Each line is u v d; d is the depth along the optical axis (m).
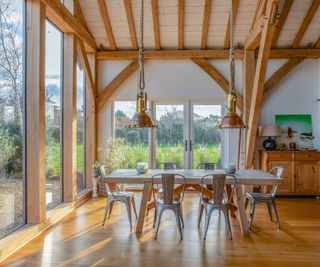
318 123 6.74
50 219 4.32
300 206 5.54
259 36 5.50
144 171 4.57
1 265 3.04
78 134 6.21
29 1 3.93
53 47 4.90
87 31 6.15
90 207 5.38
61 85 5.23
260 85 5.39
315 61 6.79
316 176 6.20
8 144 3.53
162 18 5.92
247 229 4.06
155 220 4.37
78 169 6.17
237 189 4.14
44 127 4.11
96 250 3.45
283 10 5.64
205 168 5.19
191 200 5.89
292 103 6.82
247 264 3.11
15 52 3.71
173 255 3.33
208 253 3.38
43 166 4.07
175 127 7.01
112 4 5.68
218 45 6.62
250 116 5.82
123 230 4.15
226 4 5.54
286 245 3.63
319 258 3.26
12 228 3.67
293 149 6.55
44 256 3.27
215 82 6.89
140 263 3.12
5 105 3.46
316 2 5.43
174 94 6.95
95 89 6.77
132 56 6.68
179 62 6.93
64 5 5.07
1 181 3.39
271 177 4.23
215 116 6.96
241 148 6.80
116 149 6.58
